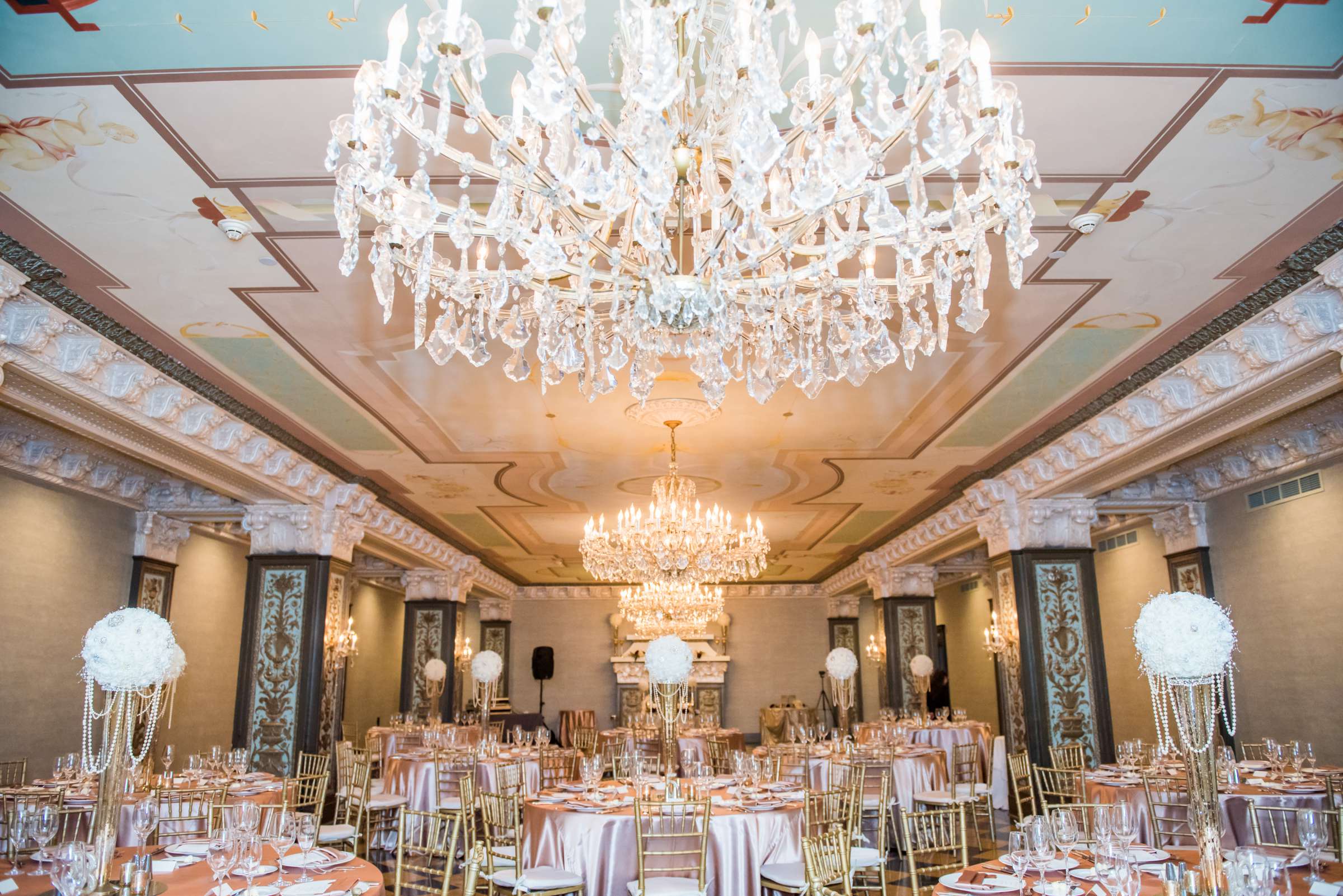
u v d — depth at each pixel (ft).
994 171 10.64
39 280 16.74
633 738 42.22
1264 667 31.22
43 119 12.20
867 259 12.50
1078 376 23.72
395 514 40.34
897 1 8.39
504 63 11.22
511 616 71.87
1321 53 11.08
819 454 32.07
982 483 34.30
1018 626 32.86
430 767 31.37
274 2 10.09
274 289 17.85
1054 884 11.87
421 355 21.76
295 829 13.48
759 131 8.59
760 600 72.49
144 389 21.42
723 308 11.83
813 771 30.99
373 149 10.19
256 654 31.99
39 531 29.01
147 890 11.94
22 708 28.02
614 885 18.61
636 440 29.99
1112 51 11.06
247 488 29.73
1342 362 18.11
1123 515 36.76
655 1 8.24
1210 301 18.81
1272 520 30.96
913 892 16.58
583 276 11.68
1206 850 10.46
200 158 13.17
